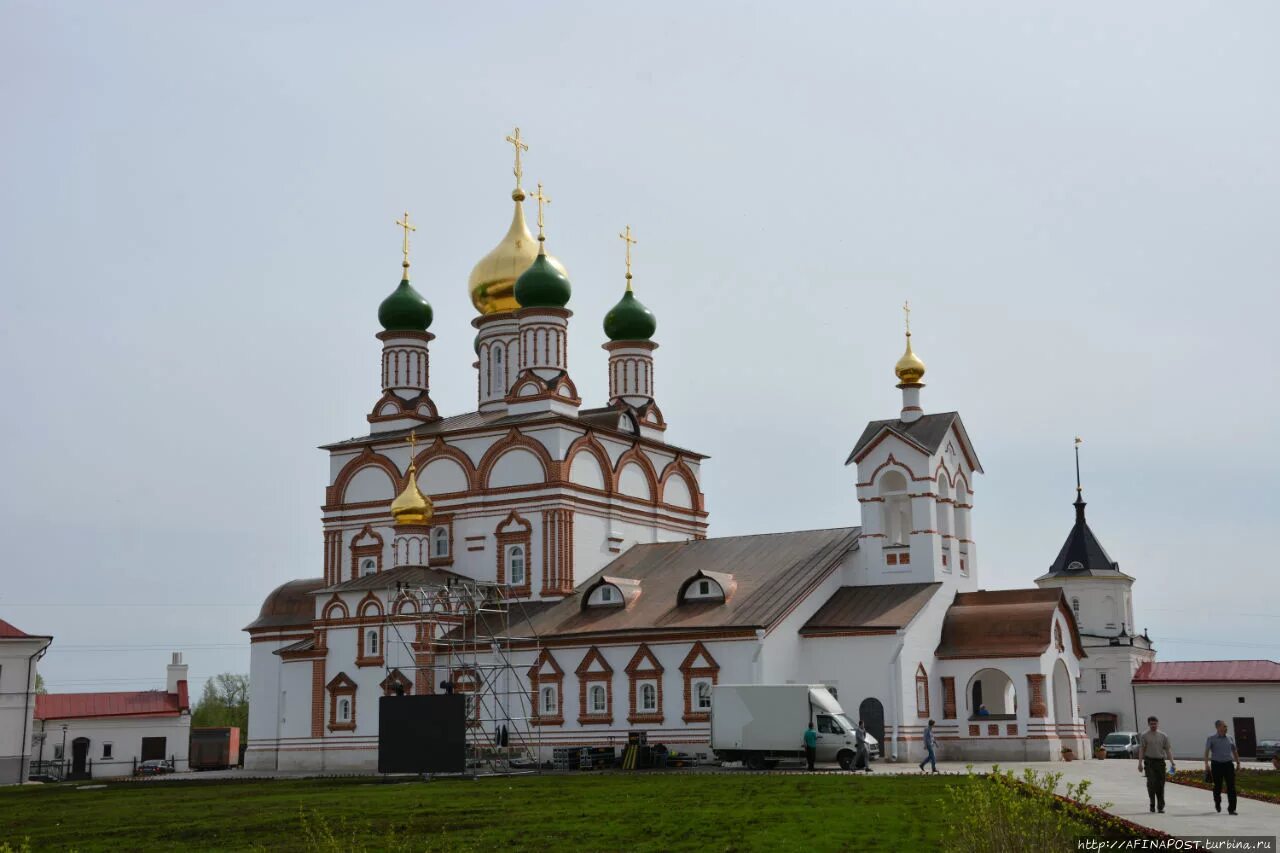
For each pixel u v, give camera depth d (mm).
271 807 46594
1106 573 103875
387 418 86688
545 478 77688
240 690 175375
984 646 68625
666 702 67438
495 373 87250
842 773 55094
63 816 46656
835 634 68000
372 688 75875
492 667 70375
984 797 24531
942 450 74500
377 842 35188
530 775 60156
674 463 86875
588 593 73438
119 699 102812
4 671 83062
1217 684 92188
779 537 76938
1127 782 49219
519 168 89688
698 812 39312
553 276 83188
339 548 83938
